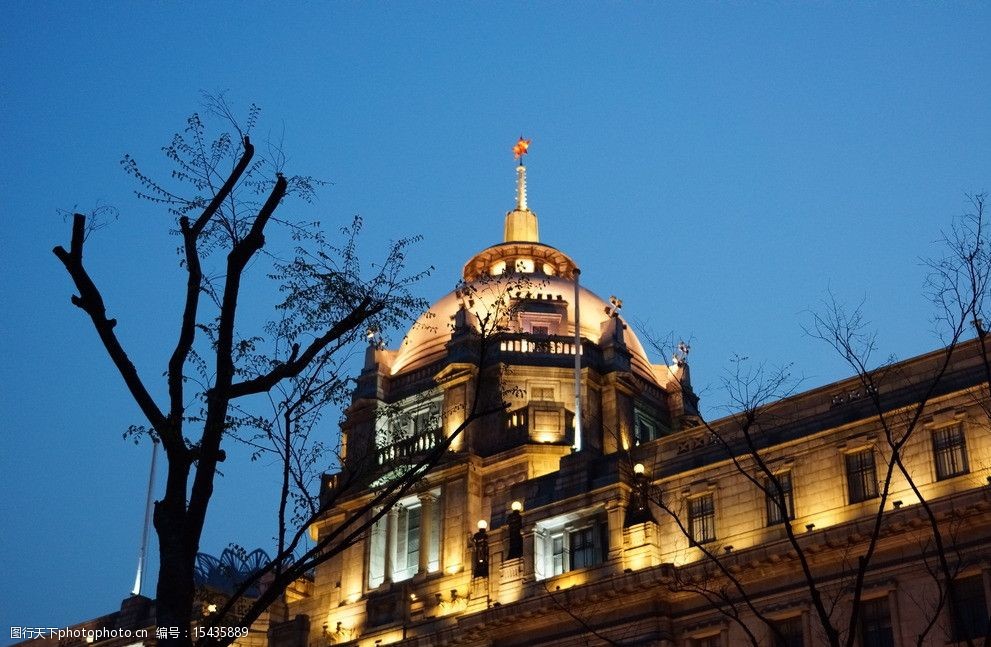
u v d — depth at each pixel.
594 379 73.81
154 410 26.44
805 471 53.72
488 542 62.47
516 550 60.72
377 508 70.69
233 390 27.73
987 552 46.62
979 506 46.72
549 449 67.81
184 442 27.36
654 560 55.97
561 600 56.06
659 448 59.50
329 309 32.97
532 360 73.31
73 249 26.44
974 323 36.28
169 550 25.84
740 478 55.44
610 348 75.25
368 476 36.41
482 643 58.56
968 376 50.91
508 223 90.81
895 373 53.25
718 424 57.97
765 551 51.62
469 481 67.94
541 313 77.00
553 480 61.91
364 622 68.12
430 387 73.81
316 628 70.75
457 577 65.81
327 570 71.88
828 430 53.62
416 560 69.19
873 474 51.81
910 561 48.28
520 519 61.31
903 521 48.38
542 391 72.62
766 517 54.03
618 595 54.47
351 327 30.09
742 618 52.03
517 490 63.41
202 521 26.59
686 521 56.44
